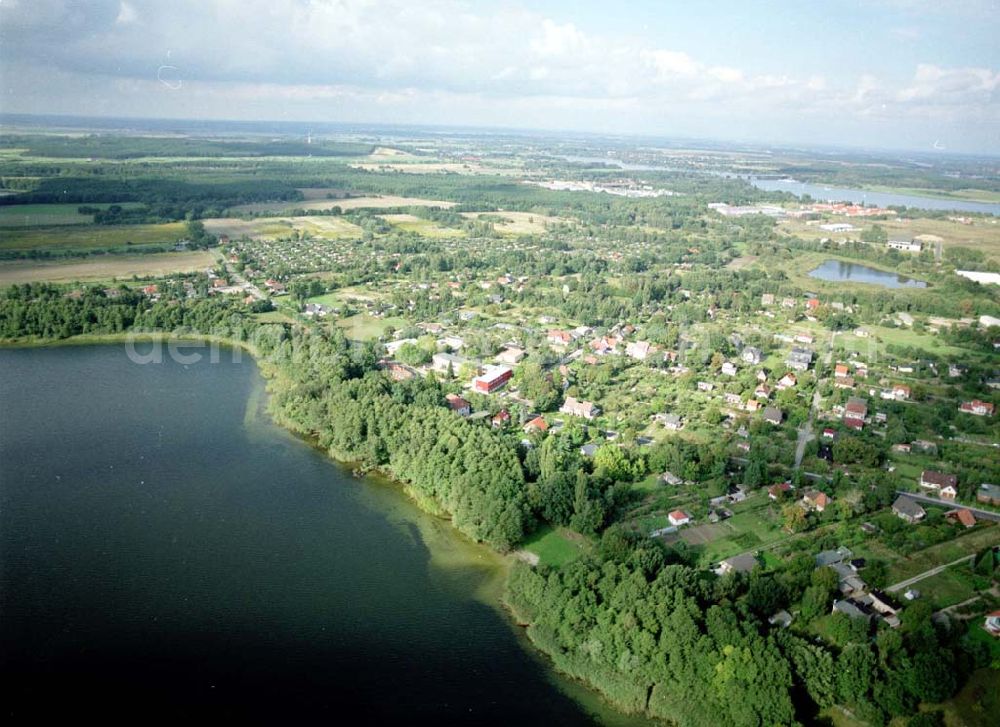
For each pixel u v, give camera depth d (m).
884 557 180.88
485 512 188.62
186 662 147.62
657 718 137.62
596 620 150.75
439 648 153.50
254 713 135.50
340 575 176.88
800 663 136.25
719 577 166.12
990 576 171.00
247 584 172.12
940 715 133.25
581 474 195.75
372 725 133.62
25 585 168.38
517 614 163.50
